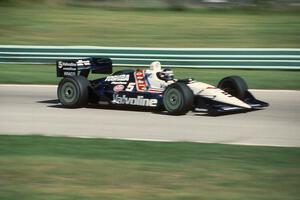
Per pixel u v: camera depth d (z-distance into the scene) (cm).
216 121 4316
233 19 10631
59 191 2547
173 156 3212
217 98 4394
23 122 4356
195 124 4209
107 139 3700
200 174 2811
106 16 11081
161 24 10294
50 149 3403
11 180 2720
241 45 8756
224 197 2445
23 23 10544
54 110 4847
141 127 4131
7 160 3092
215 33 9556
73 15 11194
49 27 10256
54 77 6738
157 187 2602
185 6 11700
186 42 9012
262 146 3503
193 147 3459
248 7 11494
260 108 4875
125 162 3056
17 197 2462
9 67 7388
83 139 3703
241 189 2561
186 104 4406
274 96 5519
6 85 6319
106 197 2459
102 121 4362
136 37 9431
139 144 3544
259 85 6138
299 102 5175
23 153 3291
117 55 7206
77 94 4838
